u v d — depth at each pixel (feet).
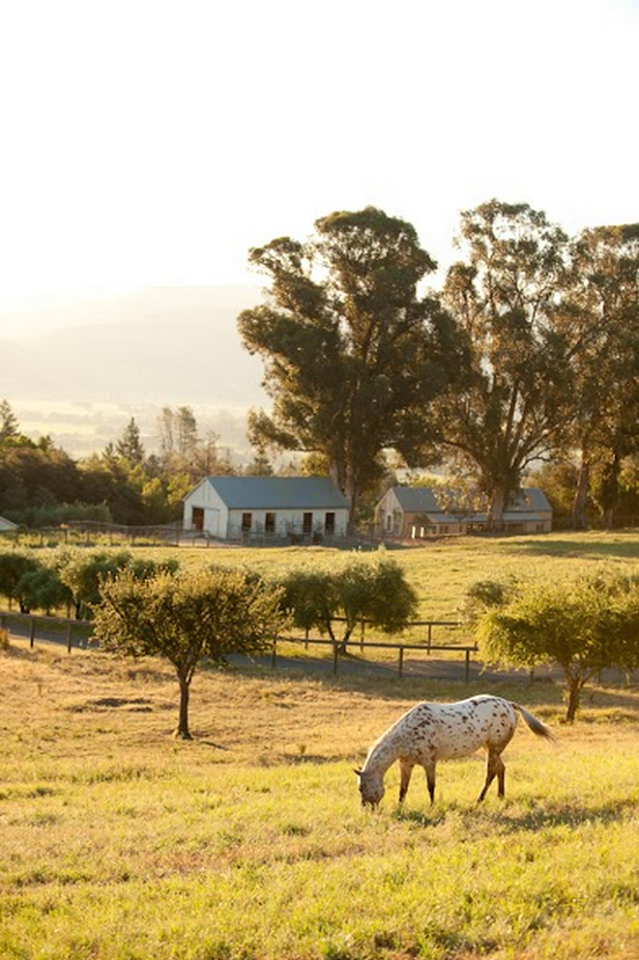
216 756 82.84
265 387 340.39
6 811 57.36
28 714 100.07
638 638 102.73
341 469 347.36
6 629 155.63
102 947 31.68
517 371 319.68
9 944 31.91
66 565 170.19
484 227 333.42
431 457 337.11
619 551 252.21
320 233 335.06
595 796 51.90
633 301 336.29
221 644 96.53
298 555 253.24
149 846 44.80
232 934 32.04
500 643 108.06
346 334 338.75
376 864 38.78
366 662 143.84
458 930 32.12
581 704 116.88
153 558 169.89
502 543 284.00
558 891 34.88
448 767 69.56
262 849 42.98
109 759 80.38
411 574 219.82
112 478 426.92
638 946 30.22
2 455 407.23
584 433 331.98
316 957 30.60
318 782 64.54
